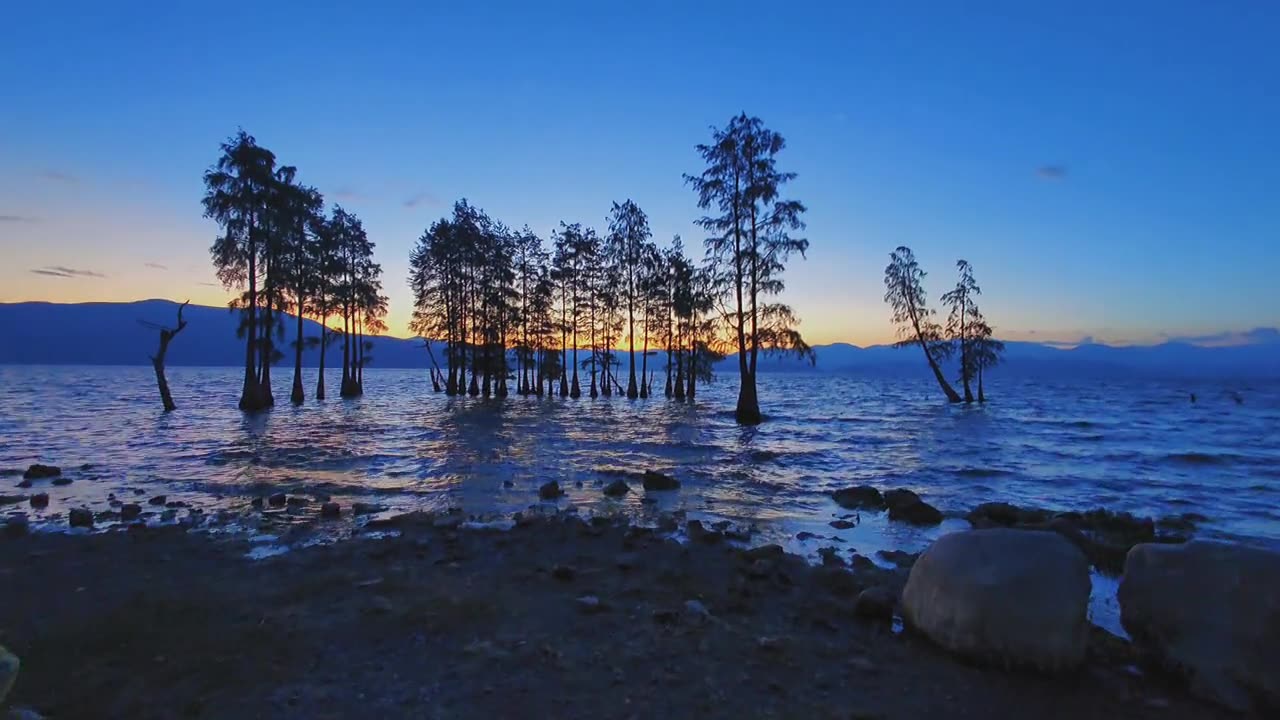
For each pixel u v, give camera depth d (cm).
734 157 2686
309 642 471
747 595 604
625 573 665
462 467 1454
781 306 2753
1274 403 5359
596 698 390
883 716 380
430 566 680
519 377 5538
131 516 955
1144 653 461
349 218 4434
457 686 404
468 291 4894
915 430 2603
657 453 1742
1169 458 1819
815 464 1617
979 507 1070
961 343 4609
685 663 444
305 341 3866
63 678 412
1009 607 452
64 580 627
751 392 2803
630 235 4734
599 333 4988
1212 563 448
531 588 606
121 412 3034
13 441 1905
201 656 446
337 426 2402
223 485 1223
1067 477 1492
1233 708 404
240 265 3062
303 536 830
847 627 527
